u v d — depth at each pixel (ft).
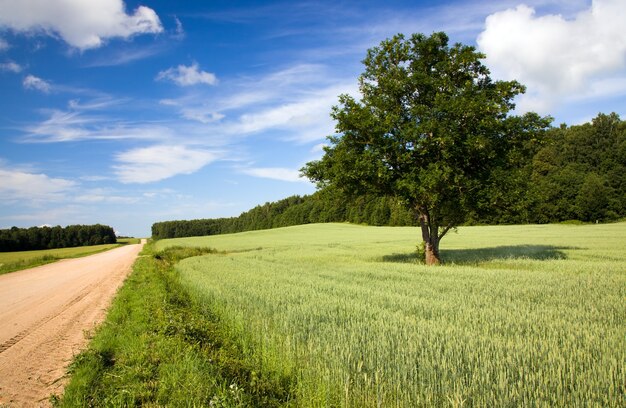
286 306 36.55
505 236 165.48
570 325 26.21
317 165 85.81
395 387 18.60
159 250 181.27
